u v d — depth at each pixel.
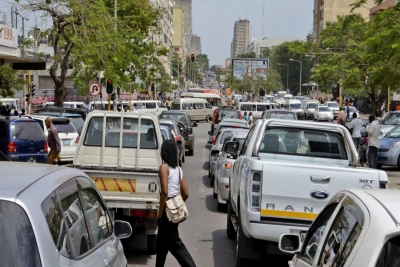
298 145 9.88
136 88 40.38
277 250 8.57
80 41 25.38
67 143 21.28
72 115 24.92
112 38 26.48
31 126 18.61
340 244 4.09
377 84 18.58
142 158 11.33
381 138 23.89
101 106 44.66
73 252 4.31
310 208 8.07
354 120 27.03
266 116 35.72
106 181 9.96
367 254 3.37
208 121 63.09
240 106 52.12
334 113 62.97
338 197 4.86
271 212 8.09
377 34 18.19
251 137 10.09
